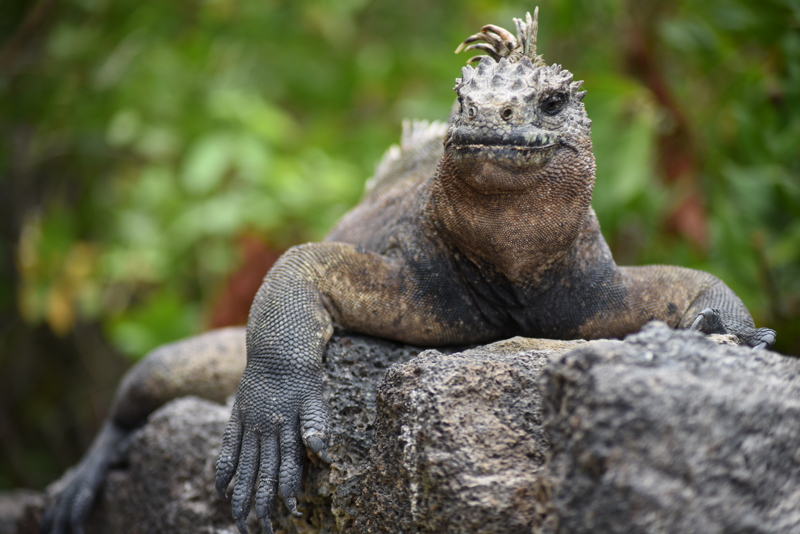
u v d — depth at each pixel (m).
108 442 10.62
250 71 20.23
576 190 6.72
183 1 18.84
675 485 4.40
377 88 20.25
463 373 5.82
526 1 16.14
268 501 6.45
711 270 14.23
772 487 4.59
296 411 6.78
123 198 19.08
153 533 8.92
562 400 4.96
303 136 18.39
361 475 6.41
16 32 18.80
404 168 9.70
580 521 4.57
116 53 17.98
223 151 16.33
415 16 22.62
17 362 20.88
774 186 14.09
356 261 7.61
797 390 4.85
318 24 19.61
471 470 5.52
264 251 15.99
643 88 14.91
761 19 14.28
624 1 15.27
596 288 7.68
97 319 20.52
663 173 14.98
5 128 19.02
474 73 6.71
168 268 17.80
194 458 8.70
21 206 20.08
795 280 15.09
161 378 10.26
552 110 6.58
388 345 7.71
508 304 7.60
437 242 7.54
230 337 10.72
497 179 6.31
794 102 14.38
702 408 4.50
